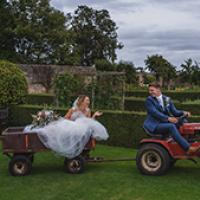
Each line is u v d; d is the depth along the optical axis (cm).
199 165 731
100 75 1359
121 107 1388
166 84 3953
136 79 3825
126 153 854
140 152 662
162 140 656
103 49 5528
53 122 686
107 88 1362
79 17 5516
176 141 643
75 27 5484
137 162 665
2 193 582
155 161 658
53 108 1049
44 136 667
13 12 3744
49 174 679
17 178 659
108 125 951
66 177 658
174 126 646
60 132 667
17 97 1174
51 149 667
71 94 1292
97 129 691
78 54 4041
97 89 1349
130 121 926
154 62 4028
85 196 561
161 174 654
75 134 668
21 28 3622
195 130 654
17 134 674
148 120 671
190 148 632
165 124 651
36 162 764
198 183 617
